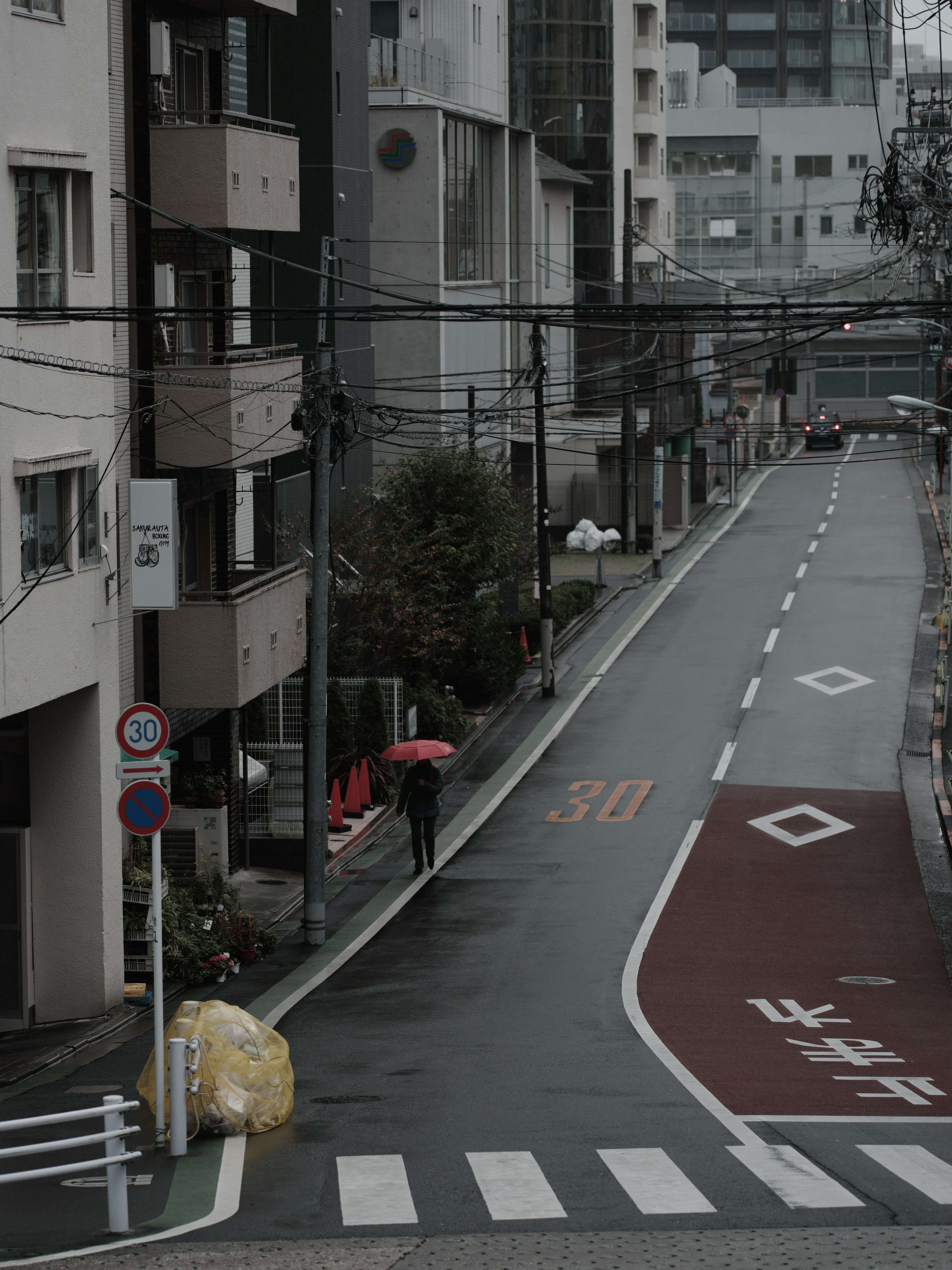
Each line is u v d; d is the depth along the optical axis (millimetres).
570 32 84688
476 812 34031
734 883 28469
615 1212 11461
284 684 35281
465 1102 15688
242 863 30531
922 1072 17078
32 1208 12328
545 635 44250
